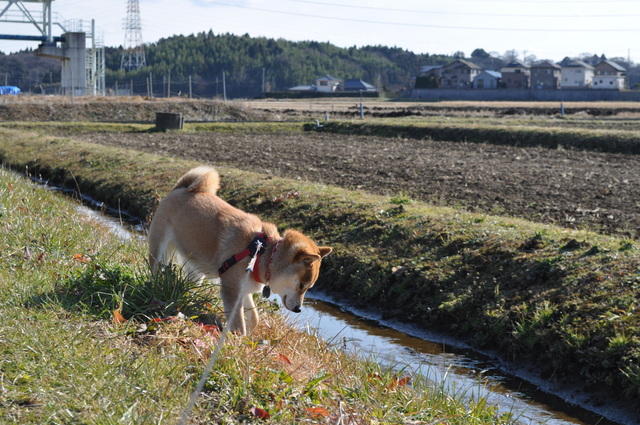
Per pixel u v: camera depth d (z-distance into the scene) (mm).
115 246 7828
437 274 8273
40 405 3436
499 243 8492
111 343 4500
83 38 62969
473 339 7207
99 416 3459
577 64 111438
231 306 5457
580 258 7660
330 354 5785
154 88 143375
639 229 10078
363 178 16406
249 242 5496
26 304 4918
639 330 6062
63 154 20469
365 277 8867
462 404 5016
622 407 5652
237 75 164000
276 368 4723
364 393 4629
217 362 4434
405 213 10344
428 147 25547
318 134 33906
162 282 5641
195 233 5688
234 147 25422
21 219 7578
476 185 15000
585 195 13445
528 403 5949
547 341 6586
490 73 113312
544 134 26391
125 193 14641
